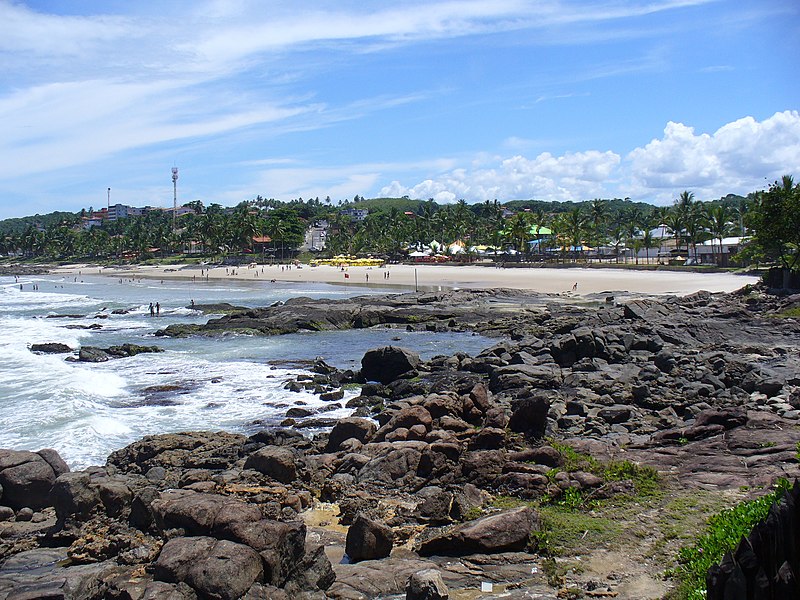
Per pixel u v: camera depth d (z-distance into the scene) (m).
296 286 114.00
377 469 17.00
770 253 75.94
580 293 85.81
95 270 180.88
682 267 112.00
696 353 36.25
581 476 15.09
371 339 53.03
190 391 32.88
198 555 10.37
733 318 50.06
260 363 41.59
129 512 14.18
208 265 176.00
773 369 29.73
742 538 7.99
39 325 63.94
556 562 11.65
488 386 31.23
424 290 97.62
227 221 193.50
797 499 7.70
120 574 11.33
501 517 12.65
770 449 16.28
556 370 32.72
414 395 31.20
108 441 23.95
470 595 10.81
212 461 20.03
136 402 30.44
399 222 195.25
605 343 37.59
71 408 27.73
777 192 66.00
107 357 43.56
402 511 14.71
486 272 125.62
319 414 28.34
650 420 23.64
